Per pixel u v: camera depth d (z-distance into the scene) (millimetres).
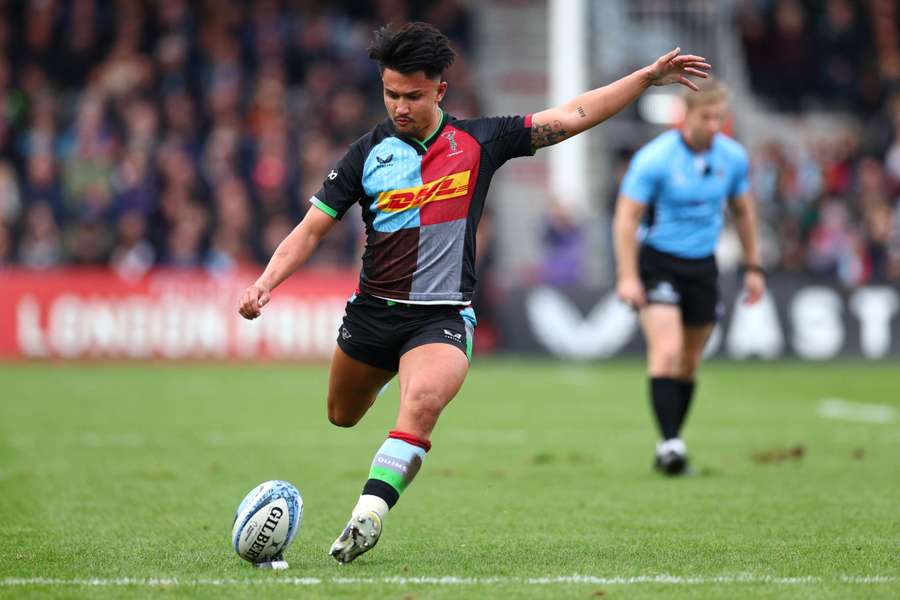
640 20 92188
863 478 30547
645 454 35656
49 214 72250
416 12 89438
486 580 18141
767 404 50562
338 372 20688
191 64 82312
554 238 74562
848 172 85938
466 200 19875
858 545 21484
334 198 19859
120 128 77125
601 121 20234
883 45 94688
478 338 73188
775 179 82250
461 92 82562
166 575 18500
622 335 72750
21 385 57250
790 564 19625
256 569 18906
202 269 72875
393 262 19859
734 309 71250
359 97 85750
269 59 84562
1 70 79375
